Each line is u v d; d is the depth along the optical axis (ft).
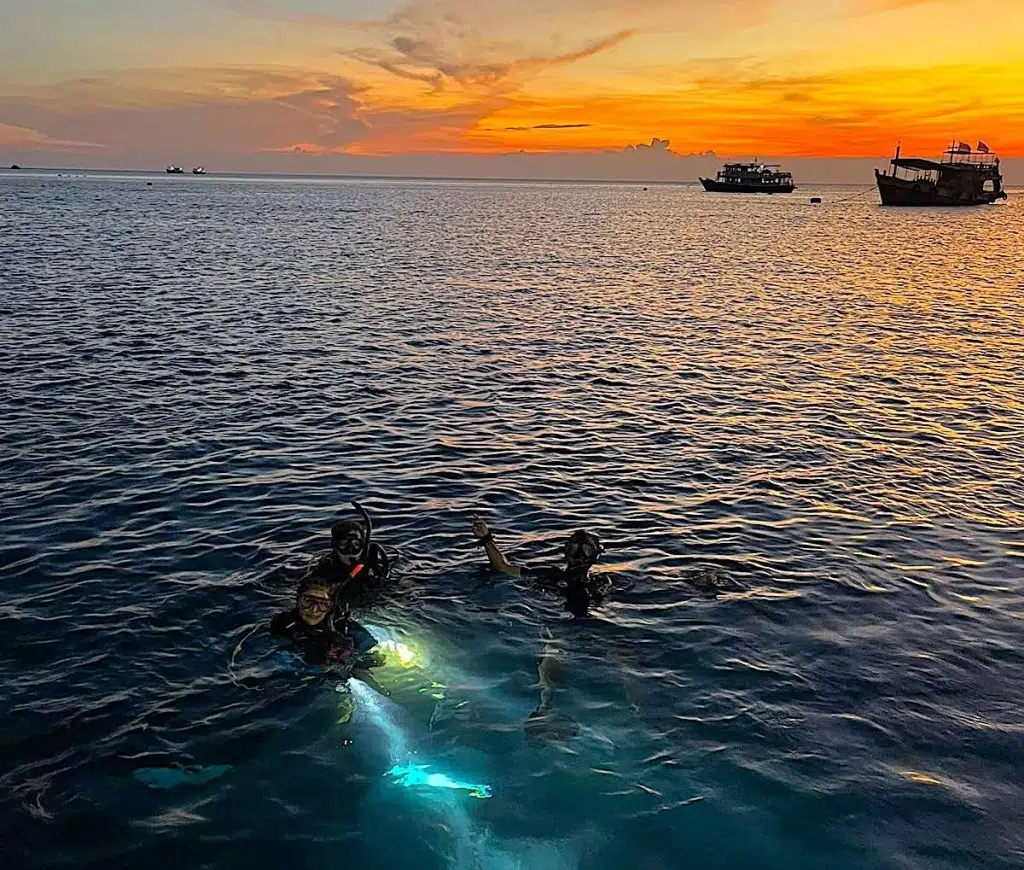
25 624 28.30
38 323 83.56
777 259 182.60
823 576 33.81
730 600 31.53
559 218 355.56
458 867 18.29
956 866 18.67
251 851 18.81
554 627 29.12
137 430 50.88
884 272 157.89
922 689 25.79
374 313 99.60
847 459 49.26
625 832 19.44
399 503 40.75
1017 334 93.20
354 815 19.86
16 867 18.21
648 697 25.02
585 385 66.80
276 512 38.91
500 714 23.86
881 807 20.51
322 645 27.04
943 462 48.98
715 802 20.56
